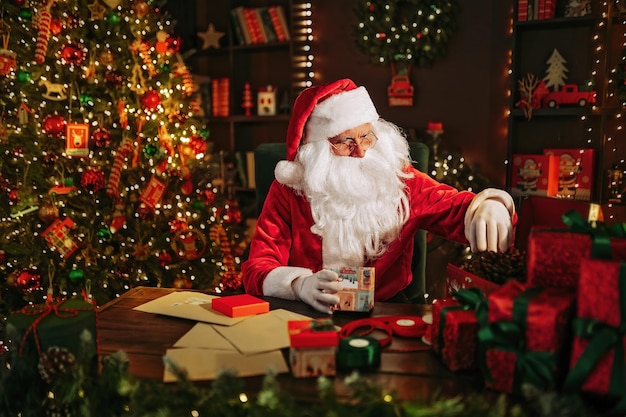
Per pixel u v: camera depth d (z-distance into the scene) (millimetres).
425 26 3865
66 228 2777
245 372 913
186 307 1235
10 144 2895
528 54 3713
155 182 2963
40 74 2848
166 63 3186
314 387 872
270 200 1706
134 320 1181
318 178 1596
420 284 1875
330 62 4309
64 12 2900
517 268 1080
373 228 1620
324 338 900
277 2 4520
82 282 2898
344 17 4219
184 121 3182
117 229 2957
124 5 3055
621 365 775
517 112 3605
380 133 1712
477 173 3715
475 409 741
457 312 941
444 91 3998
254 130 4801
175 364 837
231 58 4578
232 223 3623
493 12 3801
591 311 802
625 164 3457
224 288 3211
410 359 970
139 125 3045
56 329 917
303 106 1607
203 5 4848
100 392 878
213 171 3641
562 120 3676
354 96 1616
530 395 764
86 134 2781
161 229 3164
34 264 2908
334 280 1214
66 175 2965
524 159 3629
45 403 930
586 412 762
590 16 3328
